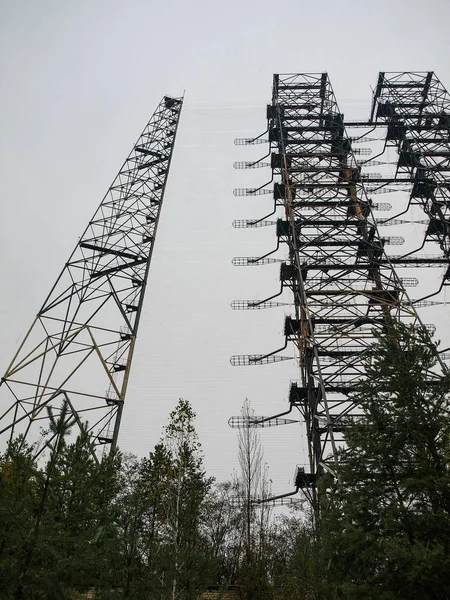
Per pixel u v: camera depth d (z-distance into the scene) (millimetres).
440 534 18766
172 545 21688
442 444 20750
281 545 36469
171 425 30891
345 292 42812
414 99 63625
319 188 52938
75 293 47469
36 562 17594
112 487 27344
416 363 22094
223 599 26438
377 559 18969
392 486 20797
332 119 61219
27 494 19219
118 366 44062
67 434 18609
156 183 60281
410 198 56531
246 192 67062
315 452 36750
